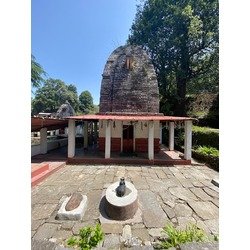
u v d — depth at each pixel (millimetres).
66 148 17641
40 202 6633
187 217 5699
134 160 12219
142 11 23609
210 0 19453
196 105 22672
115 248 4312
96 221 5496
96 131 20188
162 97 24047
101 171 10586
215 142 14094
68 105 35375
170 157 13250
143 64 16156
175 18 20422
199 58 22469
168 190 7844
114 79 15859
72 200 6305
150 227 5184
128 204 5641
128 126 14781
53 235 4805
